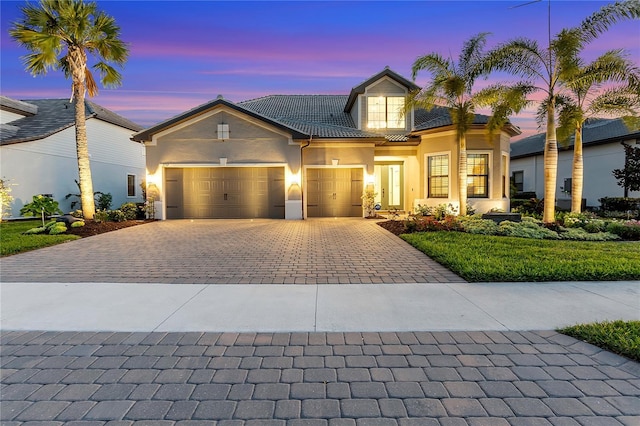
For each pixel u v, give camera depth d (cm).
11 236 1058
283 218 1609
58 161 1883
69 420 241
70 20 1224
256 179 1606
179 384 287
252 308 463
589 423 236
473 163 1578
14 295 521
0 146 1605
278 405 257
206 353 340
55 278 618
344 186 1659
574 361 321
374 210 1642
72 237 1055
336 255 804
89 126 2066
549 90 1205
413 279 602
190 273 650
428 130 1608
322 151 1631
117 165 2298
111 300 498
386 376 297
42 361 326
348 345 356
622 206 1752
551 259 697
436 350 344
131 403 261
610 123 2128
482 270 607
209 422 238
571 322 409
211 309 460
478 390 275
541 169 2394
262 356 334
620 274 591
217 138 1577
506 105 1258
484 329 393
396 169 1900
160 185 1581
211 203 1614
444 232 1088
